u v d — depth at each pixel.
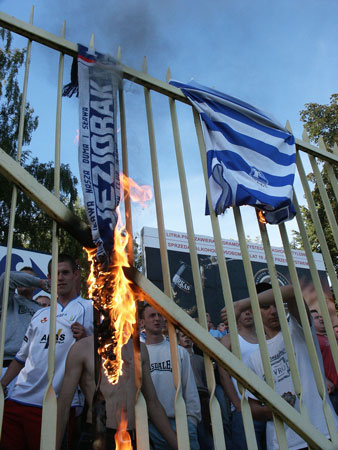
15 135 9.11
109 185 1.53
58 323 2.55
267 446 2.42
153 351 2.64
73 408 2.19
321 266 8.07
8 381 2.49
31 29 1.63
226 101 2.11
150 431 2.29
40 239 9.39
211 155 1.92
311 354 1.84
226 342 3.13
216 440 1.44
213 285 6.31
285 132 2.28
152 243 5.94
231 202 1.80
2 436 2.19
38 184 1.44
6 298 1.26
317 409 2.21
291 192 2.04
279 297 1.84
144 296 1.55
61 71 1.67
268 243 1.95
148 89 1.92
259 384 1.60
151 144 1.79
